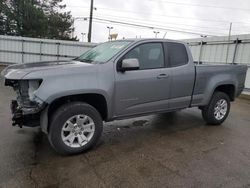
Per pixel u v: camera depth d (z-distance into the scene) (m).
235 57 11.32
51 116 3.71
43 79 3.44
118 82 4.04
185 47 5.02
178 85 4.82
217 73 5.45
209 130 5.34
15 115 3.70
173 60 4.80
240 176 3.38
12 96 7.98
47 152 3.92
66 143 3.76
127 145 4.33
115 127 5.31
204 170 3.51
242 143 4.64
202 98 5.30
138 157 3.86
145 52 4.43
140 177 3.27
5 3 28.11
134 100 4.29
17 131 4.77
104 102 4.01
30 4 28.88
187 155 3.99
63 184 3.04
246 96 10.52
